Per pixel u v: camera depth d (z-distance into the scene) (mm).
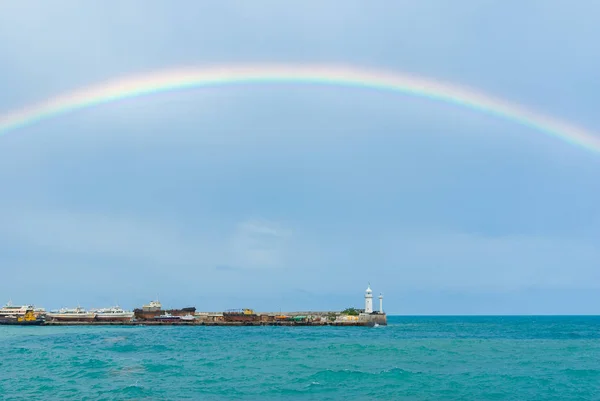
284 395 52344
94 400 49250
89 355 88312
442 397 52156
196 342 123000
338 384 58219
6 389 55062
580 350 100500
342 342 123312
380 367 72312
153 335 156750
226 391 54062
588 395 53562
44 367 71750
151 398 50312
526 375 65000
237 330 193500
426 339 139375
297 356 86688
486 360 81500
